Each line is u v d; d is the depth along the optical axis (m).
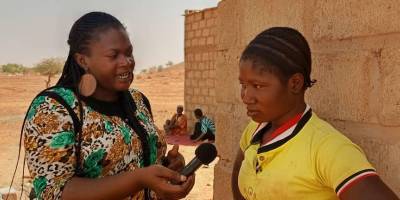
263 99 1.98
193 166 2.31
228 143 3.75
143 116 2.61
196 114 17.97
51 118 2.23
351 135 2.53
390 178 2.34
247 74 1.99
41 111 2.25
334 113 2.62
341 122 2.58
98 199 2.18
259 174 2.07
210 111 20.20
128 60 2.39
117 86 2.39
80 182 2.20
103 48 2.35
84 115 2.30
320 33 2.70
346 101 2.54
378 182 1.75
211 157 2.34
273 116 2.02
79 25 2.40
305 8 2.82
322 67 2.69
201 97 20.78
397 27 2.23
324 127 1.97
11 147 16.67
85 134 2.29
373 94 2.39
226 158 3.78
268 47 1.95
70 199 2.18
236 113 3.64
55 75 58.44
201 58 20.69
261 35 2.01
